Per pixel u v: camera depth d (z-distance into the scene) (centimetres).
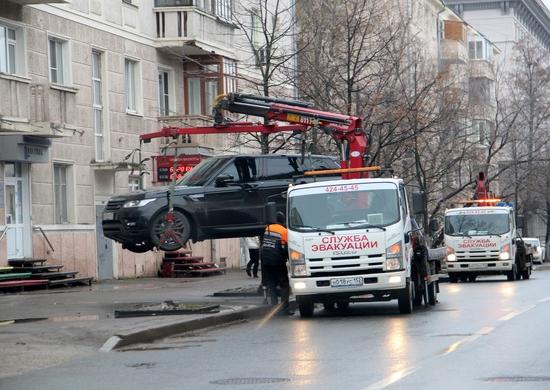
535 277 10356
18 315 4684
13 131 6494
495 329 3978
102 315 4650
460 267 9212
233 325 4638
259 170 5666
